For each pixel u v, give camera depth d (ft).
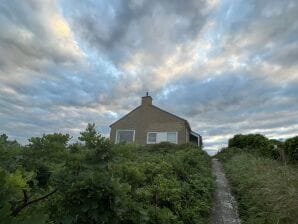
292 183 24.18
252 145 69.97
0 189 4.73
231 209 26.37
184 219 20.72
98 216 8.70
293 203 20.36
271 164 37.65
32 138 9.47
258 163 38.86
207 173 38.24
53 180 9.09
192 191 26.66
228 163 52.31
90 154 9.77
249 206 24.95
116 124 84.89
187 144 67.97
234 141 76.54
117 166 11.10
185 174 30.83
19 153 8.84
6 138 9.37
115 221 9.09
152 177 24.12
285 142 47.85
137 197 16.87
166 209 17.97
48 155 9.45
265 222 20.49
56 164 9.67
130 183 11.53
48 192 9.23
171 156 37.19
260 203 23.54
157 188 21.03
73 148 10.03
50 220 8.36
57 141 9.75
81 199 8.78
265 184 26.35
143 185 21.94
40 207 8.69
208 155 66.90
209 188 30.66
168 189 21.84
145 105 84.43
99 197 8.69
